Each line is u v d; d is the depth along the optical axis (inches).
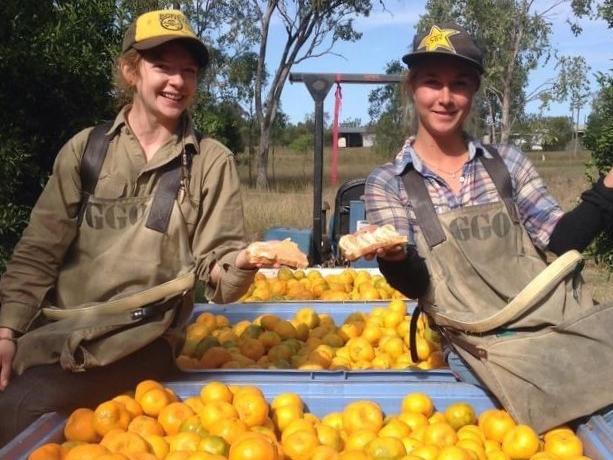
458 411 46.6
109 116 113.9
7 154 100.8
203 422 43.5
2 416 46.9
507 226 48.6
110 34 115.0
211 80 522.3
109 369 48.1
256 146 679.7
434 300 47.9
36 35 104.6
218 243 49.6
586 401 42.9
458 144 50.6
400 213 49.2
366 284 86.7
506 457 42.4
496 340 45.4
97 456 38.0
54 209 49.1
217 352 60.2
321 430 43.5
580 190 309.4
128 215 48.9
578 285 46.8
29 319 49.1
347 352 64.6
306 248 119.9
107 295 48.7
